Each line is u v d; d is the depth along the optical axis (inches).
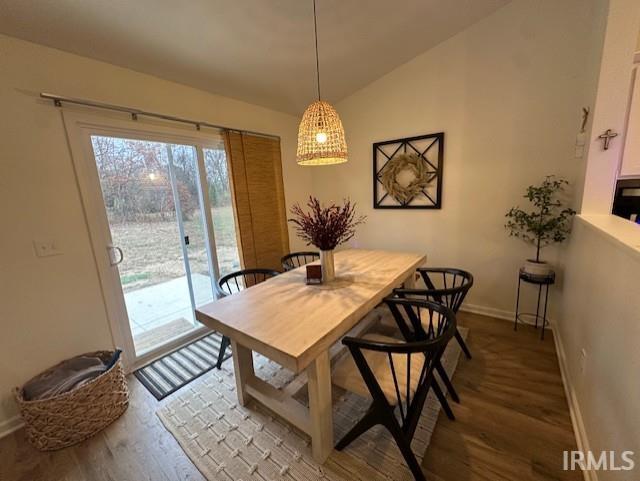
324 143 66.7
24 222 65.1
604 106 67.5
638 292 36.1
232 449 57.7
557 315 95.0
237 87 102.9
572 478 48.9
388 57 107.1
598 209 71.4
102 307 78.7
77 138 71.7
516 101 94.0
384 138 124.0
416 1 81.7
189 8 65.9
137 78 81.7
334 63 103.7
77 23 62.5
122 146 81.4
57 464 56.2
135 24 66.4
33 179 65.7
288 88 112.9
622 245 40.0
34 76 64.4
